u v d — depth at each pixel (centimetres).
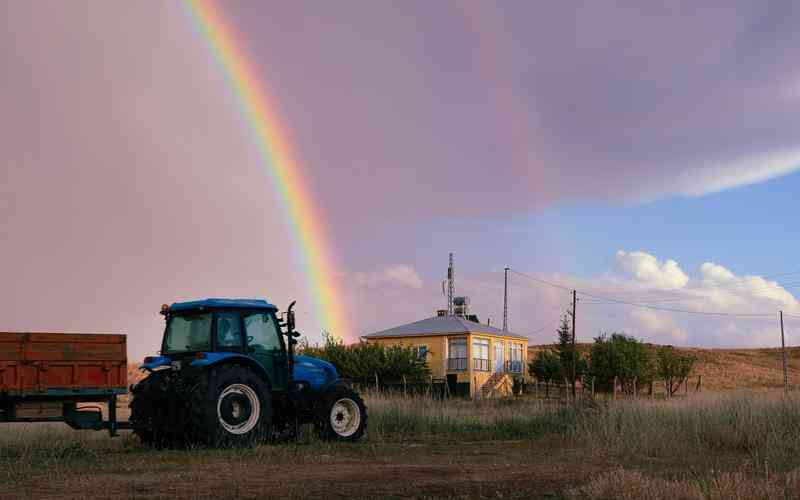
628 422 1727
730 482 868
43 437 1540
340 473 1080
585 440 1642
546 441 1688
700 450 1476
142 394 1484
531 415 2144
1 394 1287
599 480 898
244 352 1534
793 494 845
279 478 1016
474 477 1063
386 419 1958
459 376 5466
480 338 5641
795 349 12644
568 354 5634
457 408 2733
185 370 1455
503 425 1955
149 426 1462
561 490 938
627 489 850
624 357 5169
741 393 2355
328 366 1692
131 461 1195
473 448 1511
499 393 5488
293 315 1589
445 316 6044
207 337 1508
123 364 1400
